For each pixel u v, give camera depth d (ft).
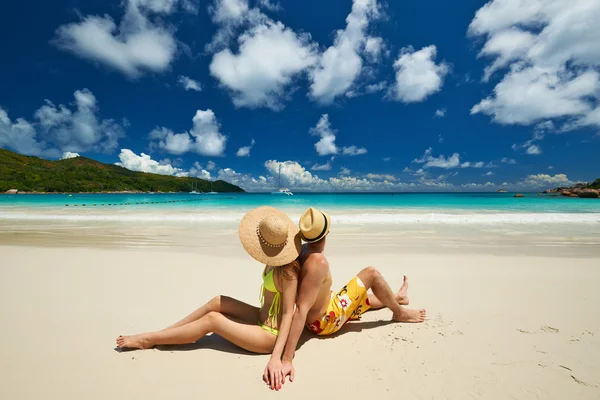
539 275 18.15
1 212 63.62
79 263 20.70
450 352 9.32
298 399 7.32
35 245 27.25
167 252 24.52
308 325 10.34
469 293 15.01
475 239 31.65
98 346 9.78
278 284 9.00
